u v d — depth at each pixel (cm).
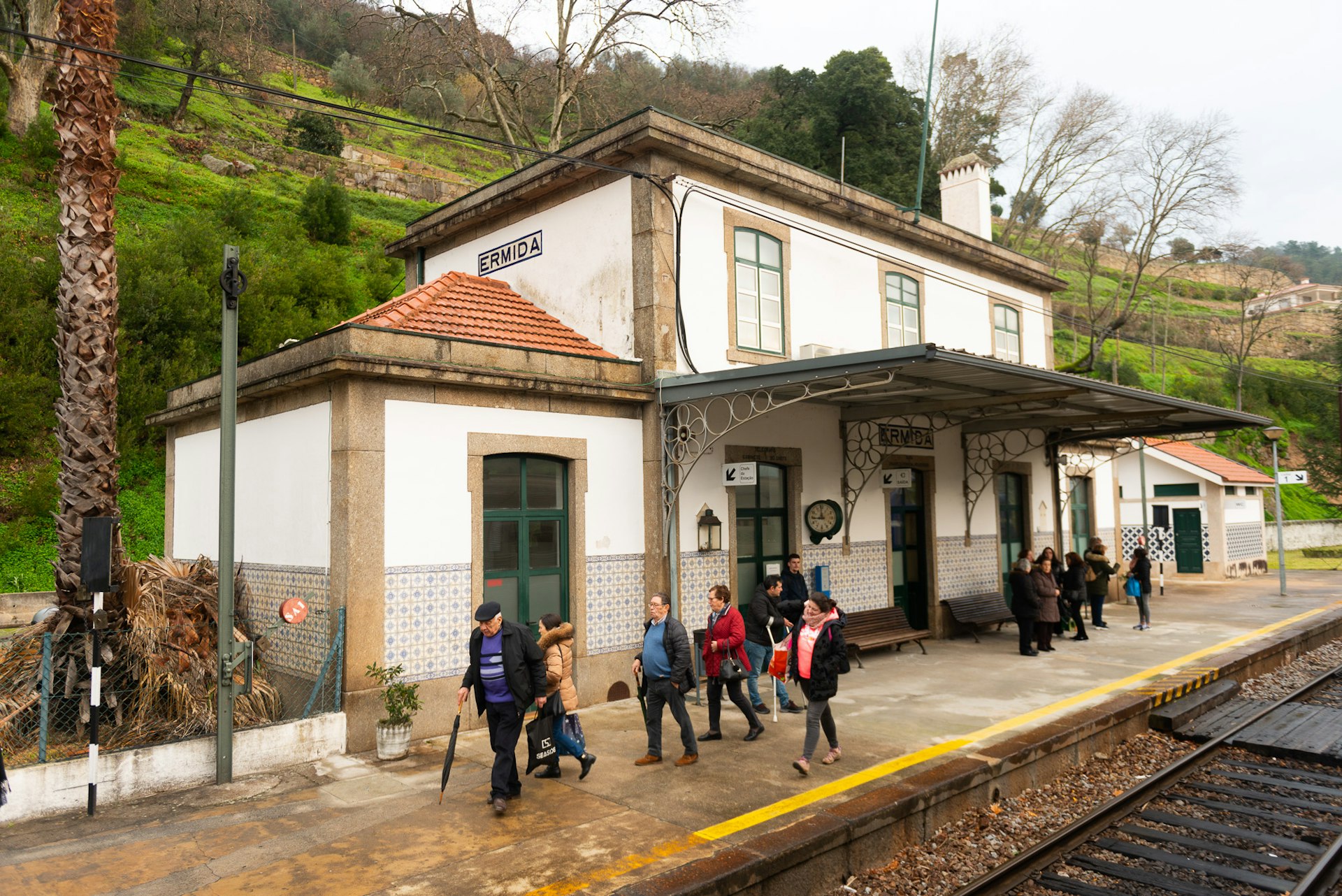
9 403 1869
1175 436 2116
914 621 1543
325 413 889
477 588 931
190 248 2412
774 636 1000
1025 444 1828
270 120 4353
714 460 1173
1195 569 2638
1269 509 3894
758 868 550
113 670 812
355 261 3105
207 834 621
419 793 710
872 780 719
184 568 1055
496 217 1366
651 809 660
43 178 2600
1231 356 5416
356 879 543
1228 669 1246
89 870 561
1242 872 643
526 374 977
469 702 917
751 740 854
